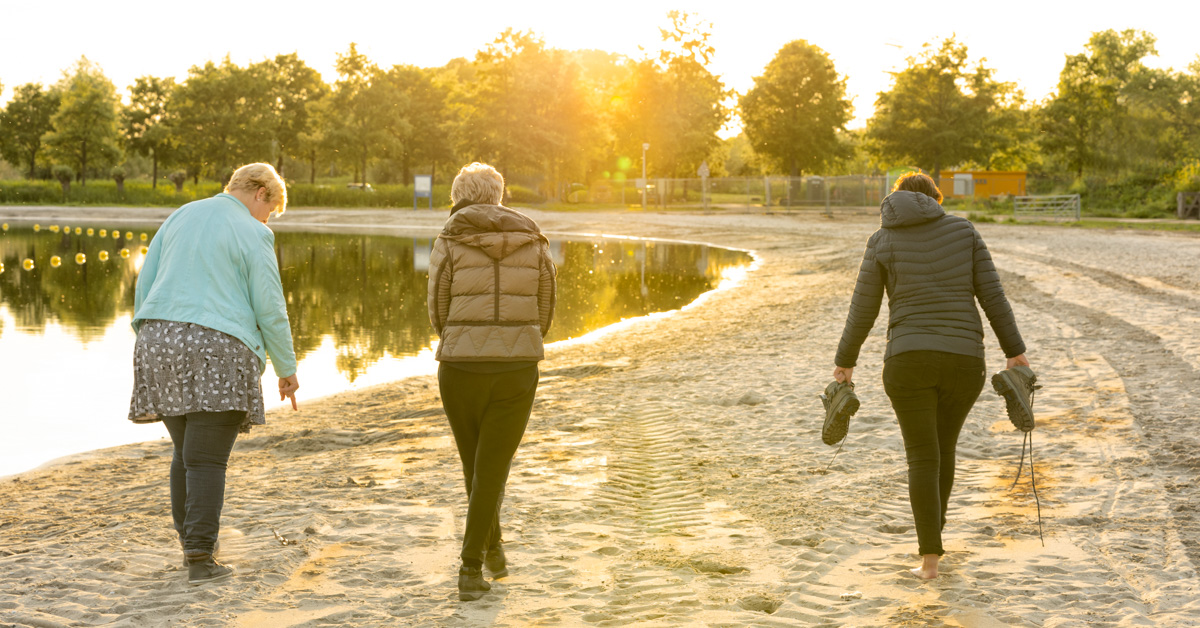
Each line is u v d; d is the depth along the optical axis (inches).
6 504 191.5
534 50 2532.0
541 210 2231.8
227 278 136.6
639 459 219.1
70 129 2669.8
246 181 146.4
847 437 232.8
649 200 2321.6
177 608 124.8
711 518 171.3
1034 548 147.4
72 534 166.4
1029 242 976.3
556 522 170.2
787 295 649.0
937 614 121.3
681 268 946.7
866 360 354.3
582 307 632.4
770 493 186.7
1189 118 2081.7
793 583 135.3
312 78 3159.5
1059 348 350.9
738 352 394.9
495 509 133.0
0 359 409.7
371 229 1870.1
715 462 213.5
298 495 190.7
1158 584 130.5
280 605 127.6
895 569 140.3
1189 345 339.3
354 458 228.8
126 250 1122.0
